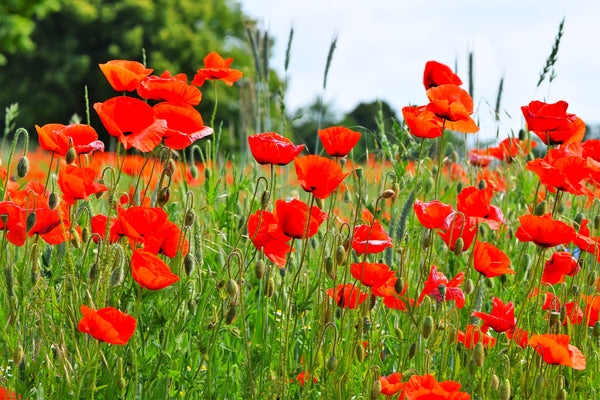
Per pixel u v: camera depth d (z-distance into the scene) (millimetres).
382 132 3533
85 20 38906
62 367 2189
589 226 3520
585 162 2834
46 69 39406
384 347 2854
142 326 2350
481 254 2549
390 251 2910
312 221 2355
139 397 2314
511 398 2564
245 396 2422
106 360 2244
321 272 2613
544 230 2621
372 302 2527
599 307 2717
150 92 2723
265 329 2594
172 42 40281
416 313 2549
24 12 24922
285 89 4258
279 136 2586
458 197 2684
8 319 2340
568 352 2287
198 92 2732
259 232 2396
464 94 2998
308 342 2756
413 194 2865
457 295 2424
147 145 2363
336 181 2334
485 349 2592
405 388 1936
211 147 3646
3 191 2514
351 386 2389
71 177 2344
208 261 3191
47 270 2660
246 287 3041
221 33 46188
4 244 2391
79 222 2998
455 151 4223
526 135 4293
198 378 2406
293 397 2518
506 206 3826
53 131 2588
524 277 3359
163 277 2109
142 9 40094
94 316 1957
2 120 38469
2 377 2146
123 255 2357
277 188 3730
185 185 3250
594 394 2564
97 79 39781
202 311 2457
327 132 2666
